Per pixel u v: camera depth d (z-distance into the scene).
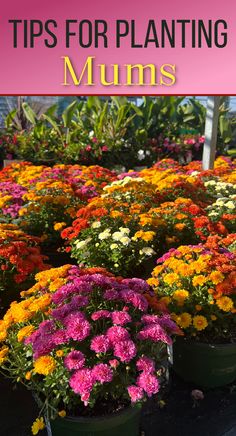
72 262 4.24
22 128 11.05
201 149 10.49
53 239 4.23
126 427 1.95
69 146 9.21
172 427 2.31
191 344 2.44
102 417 1.85
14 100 13.07
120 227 3.63
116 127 9.50
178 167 6.93
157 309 2.18
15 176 6.55
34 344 1.83
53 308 2.08
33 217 4.30
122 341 1.81
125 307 2.01
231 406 2.46
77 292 2.07
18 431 2.26
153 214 3.94
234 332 2.56
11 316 2.10
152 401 2.46
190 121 11.94
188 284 2.50
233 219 4.06
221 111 10.95
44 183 4.84
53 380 1.82
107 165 9.39
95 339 1.83
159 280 2.65
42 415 2.18
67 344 1.89
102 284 2.13
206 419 2.37
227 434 2.27
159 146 10.26
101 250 3.49
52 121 9.77
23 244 2.94
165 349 2.08
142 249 3.40
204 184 5.30
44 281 2.31
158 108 10.87
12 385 2.58
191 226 3.81
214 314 2.47
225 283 2.38
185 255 2.68
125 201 4.43
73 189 4.92
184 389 2.59
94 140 9.23
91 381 1.70
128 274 3.54
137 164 9.91
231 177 5.76
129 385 1.85
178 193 4.73
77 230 3.55
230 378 2.59
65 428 1.89
